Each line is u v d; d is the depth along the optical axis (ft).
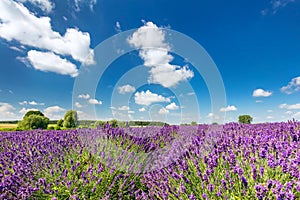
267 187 6.85
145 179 10.91
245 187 7.55
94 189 9.77
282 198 6.42
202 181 8.75
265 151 8.55
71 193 9.66
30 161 11.53
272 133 13.25
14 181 9.45
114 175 11.06
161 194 9.27
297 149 9.08
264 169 7.86
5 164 11.57
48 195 9.36
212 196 7.89
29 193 8.92
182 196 8.52
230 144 11.11
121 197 10.15
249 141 10.45
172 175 9.45
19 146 15.39
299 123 15.76
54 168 10.96
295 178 7.15
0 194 8.52
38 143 15.10
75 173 10.74
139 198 10.00
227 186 7.87
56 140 15.97
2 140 18.61
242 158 9.02
